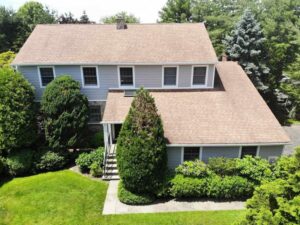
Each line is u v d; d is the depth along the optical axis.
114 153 17.75
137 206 14.09
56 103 17.19
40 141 19.03
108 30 21.64
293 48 31.95
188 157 15.84
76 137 17.86
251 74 27.73
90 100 20.14
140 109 13.82
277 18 33.78
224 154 15.69
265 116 16.70
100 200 14.48
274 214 8.91
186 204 14.23
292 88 28.52
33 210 13.77
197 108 17.34
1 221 13.15
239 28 28.16
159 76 19.36
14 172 17.14
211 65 18.84
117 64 18.70
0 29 37.69
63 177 16.53
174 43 20.28
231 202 14.38
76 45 20.02
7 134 16.81
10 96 16.69
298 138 23.69
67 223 12.87
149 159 13.59
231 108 17.34
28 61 18.53
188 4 41.62
